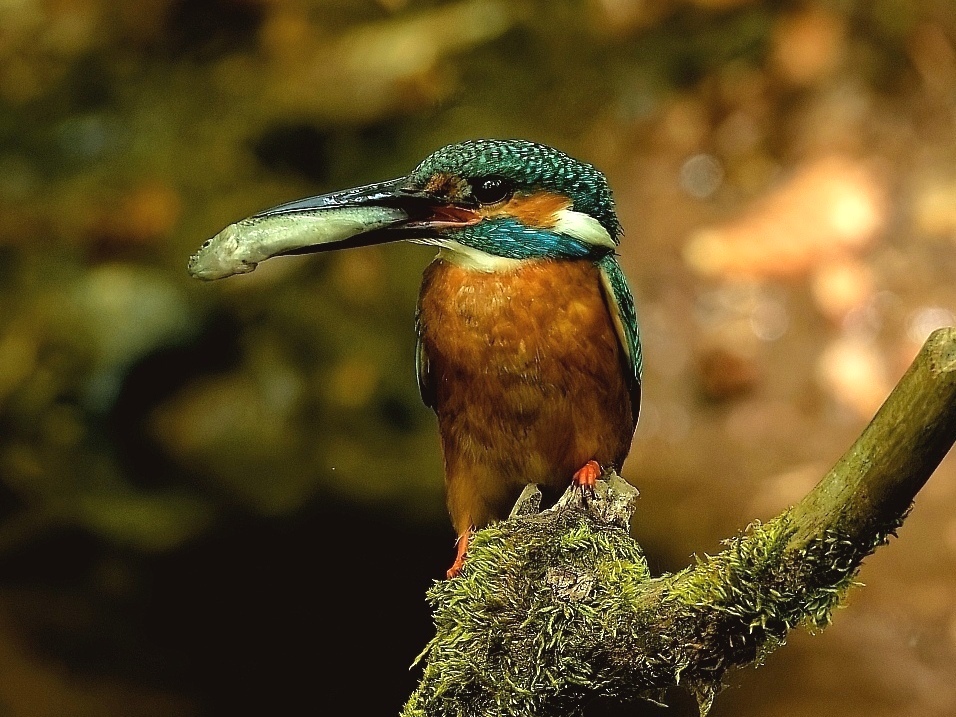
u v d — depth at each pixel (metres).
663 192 13.12
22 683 9.84
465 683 4.03
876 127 13.19
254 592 10.87
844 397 11.32
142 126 13.77
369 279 12.95
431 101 13.42
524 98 13.60
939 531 9.82
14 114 13.88
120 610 10.75
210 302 12.81
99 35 14.25
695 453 11.23
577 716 4.02
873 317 11.79
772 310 11.98
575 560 4.04
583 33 13.88
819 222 12.45
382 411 12.53
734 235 12.48
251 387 12.55
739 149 13.30
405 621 10.40
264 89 13.73
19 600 10.83
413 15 14.02
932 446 3.25
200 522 11.76
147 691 9.83
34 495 12.09
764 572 3.56
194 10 14.33
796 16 13.87
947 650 8.86
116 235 13.09
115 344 12.54
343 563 11.05
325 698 9.66
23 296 12.89
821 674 8.76
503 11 13.83
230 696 9.79
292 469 12.18
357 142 13.34
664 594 3.78
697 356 11.84
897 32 13.56
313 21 14.06
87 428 12.38
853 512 3.41
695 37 13.95
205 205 13.20
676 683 3.78
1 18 14.28
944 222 12.20
